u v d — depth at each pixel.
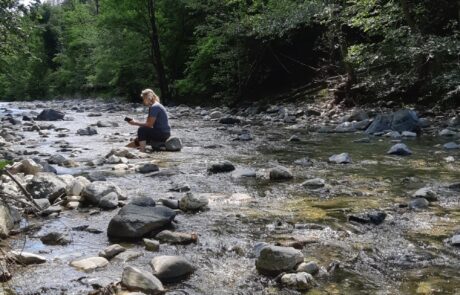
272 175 6.67
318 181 6.19
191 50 25.94
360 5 14.91
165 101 26.67
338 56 18.55
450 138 10.25
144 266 3.59
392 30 13.93
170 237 4.15
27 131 13.61
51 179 5.66
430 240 4.09
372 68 15.55
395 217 4.77
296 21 16.92
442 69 13.37
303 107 17.33
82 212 5.10
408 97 14.93
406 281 3.28
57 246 4.08
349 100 15.95
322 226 4.51
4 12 13.30
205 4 24.30
